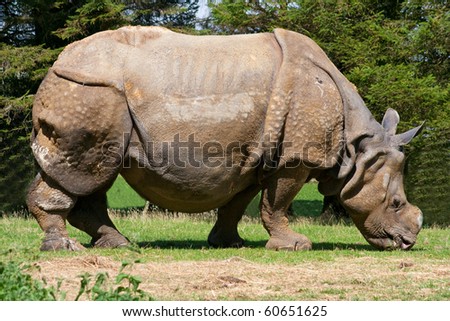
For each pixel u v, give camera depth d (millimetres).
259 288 8969
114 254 10891
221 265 10273
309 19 21953
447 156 21312
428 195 21469
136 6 23250
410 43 21438
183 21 24422
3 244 12180
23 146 22391
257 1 22344
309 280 9508
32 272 9258
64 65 11219
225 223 12734
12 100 20875
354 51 21250
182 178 11352
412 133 12469
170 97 11164
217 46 11633
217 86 11297
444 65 22281
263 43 11805
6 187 22312
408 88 20047
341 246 13047
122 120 11117
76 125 10984
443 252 12250
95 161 11148
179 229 16172
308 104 11539
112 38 11531
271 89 11430
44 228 11289
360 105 12156
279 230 12109
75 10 22656
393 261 11086
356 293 8828
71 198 11258
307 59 11734
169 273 9648
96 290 7215
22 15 22797
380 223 12258
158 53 11398
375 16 21641
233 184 11633
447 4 22172
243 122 11305
